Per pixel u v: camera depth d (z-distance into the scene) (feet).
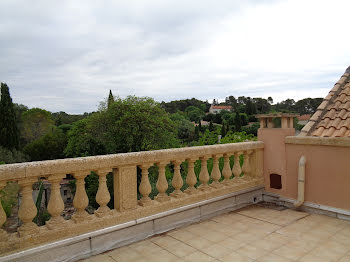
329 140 13.15
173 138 74.90
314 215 13.65
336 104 15.53
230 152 14.89
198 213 13.21
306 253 9.50
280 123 15.99
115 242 10.16
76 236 9.11
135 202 10.87
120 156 10.20
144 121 69.82
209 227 12.30
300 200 14.32
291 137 15.05
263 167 16.92
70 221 9.28
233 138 47.16
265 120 16.90
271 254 9.48
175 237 11.15
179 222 12.38
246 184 15.81
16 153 116.16
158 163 11.83
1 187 7.73
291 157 15.23
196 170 37.27
